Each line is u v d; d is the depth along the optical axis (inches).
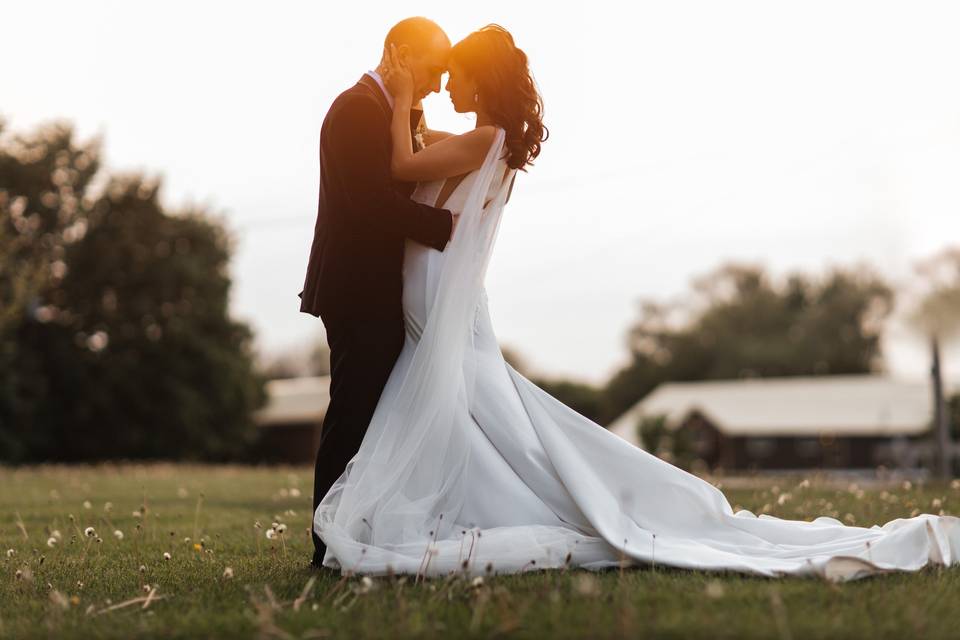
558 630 100.5
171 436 1477.6
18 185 1407.5
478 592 114.4
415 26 156.6
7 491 387.9
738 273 2908.5
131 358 1440.7
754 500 279.1
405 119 154.7
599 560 140.8
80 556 178.1
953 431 1007.0
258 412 1681.8
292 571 150.9
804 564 128.7
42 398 1397.6
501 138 155.8
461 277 152.3
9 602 132.3
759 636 96.0
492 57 157.5
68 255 1433.3
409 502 145.3
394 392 153.1
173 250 1507.1
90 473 561.3
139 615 116.9
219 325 1523.1
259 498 338.0
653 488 147.3
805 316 2714.1
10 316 1134.4
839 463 1868.8
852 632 98.2
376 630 103.8
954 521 142.0
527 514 146.3
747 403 1990.7
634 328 2886.3
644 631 97.6
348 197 151.1
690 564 134.1
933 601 111.8
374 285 153.7
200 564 163.5
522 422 151.8
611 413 2746.1
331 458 154.0
